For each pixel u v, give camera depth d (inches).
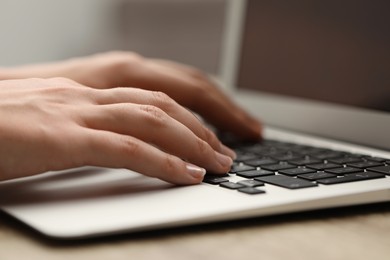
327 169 22.1
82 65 33.1
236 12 42.6
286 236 16.1
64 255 14.1
